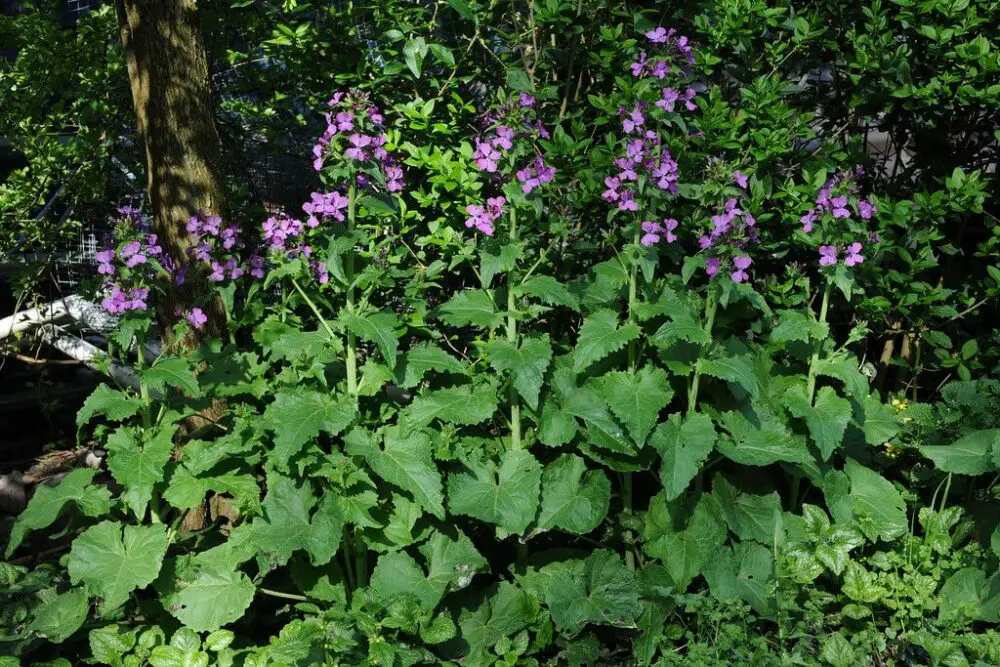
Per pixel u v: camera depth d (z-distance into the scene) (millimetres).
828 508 1639
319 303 1819
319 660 1412
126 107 2424
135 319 1465
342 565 1615
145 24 1743
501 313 1551
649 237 1528
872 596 1475
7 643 1387
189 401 1573
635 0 1896
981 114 1814
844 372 1627
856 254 1570
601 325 1562
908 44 1789
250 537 1437
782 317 1695
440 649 1517
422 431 1521
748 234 1670
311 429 1411
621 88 1753
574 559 1616
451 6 1766
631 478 1718
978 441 1621
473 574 1503
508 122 1520
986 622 1595
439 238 1721
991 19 1695
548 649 1618
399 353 1568
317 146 1486
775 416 1628
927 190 1843
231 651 1418
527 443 1624
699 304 1681
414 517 1496
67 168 2510
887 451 1815
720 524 1585
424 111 1776
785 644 1490
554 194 1783
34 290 2684
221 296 1669
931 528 1618
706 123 1741
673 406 1856
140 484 1423
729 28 1731
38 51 2379
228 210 1876
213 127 1834
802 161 1839
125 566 1415
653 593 1550
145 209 2477
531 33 1859
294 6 1973
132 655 1400
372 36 1928
